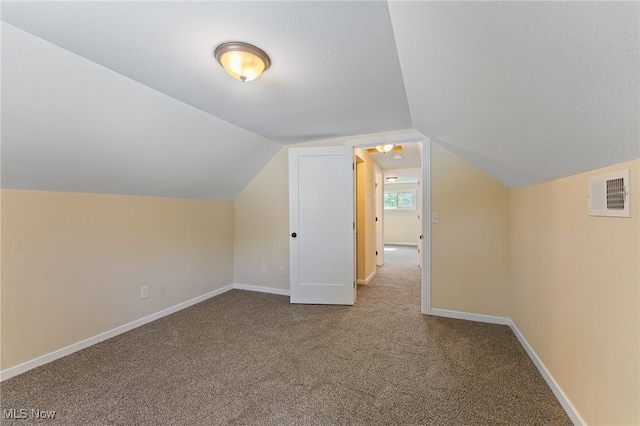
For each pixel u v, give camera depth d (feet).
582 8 1.95
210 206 11.94
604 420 3.91
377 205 18.56
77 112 5.77
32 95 5.06
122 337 8.14
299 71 5.68
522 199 7.41
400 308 10.37
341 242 10.76
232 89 6.49
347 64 5.41
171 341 7.85
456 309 9.34
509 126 4.59
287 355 7.02
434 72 4.42
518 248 7.75
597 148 3.60
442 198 9.41
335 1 3.72
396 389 5.63
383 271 16.97
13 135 5.42
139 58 5.13
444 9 2.76
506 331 8.25
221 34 4.47
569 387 4.86
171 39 4.58
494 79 3.52
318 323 9.04
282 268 12.32
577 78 2.66
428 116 6.95
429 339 7.79
